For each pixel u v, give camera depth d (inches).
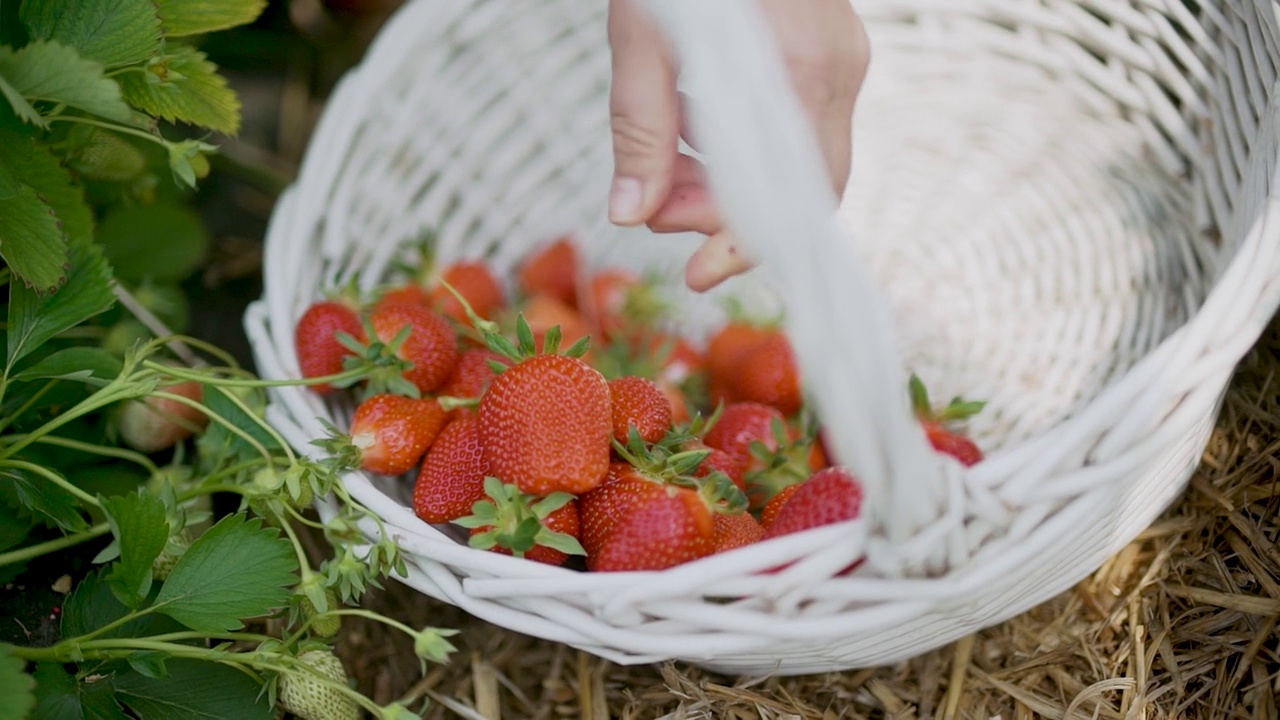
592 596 19.7
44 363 22.2
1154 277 25.5
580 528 22.1
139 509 20.8
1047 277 26.6
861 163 28.2
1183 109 25.4
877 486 17.9
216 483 23.5
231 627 21.1
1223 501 24.2
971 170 27.7
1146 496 21.6
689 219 23.1
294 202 25.2
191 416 25.7
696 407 26.2
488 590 20.4
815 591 19.1
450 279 26.3
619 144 22.1
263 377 23.8
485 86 27.6
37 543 24.4
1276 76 22.3
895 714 23.5
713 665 22.5
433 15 26.4
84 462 25.0
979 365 26.5
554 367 21.5
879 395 17.4
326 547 26.0
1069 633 24.1
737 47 16.7
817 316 17.0
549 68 28.0
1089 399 25.4
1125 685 23.0
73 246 22.3
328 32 33.4
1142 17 25.2
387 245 26.8
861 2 27.3
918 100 27.8
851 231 28.0
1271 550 23.7
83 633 22.1
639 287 27.3
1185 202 25.5
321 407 23.3
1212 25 24.3
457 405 23.0
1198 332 19.6
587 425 21.5
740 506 21.3
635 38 21.7
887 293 27.4
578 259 27.7
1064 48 26.5
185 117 22.8
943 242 27.5
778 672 22.4
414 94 26.9
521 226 28.2
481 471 22.4
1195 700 23.2
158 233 28.0
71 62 20.0
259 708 21.9
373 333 23.3
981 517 19.1
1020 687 23.7
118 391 21.6
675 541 20.9
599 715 24.0
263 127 32.3
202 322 29.6
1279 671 22.9
